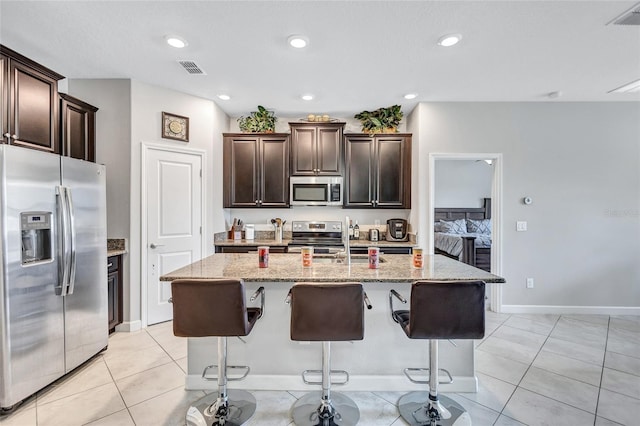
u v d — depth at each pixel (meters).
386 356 2.14
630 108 3.62
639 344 2.84
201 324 1.62
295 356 2.14
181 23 2.13
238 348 2.15
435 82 3.10
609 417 1.85
